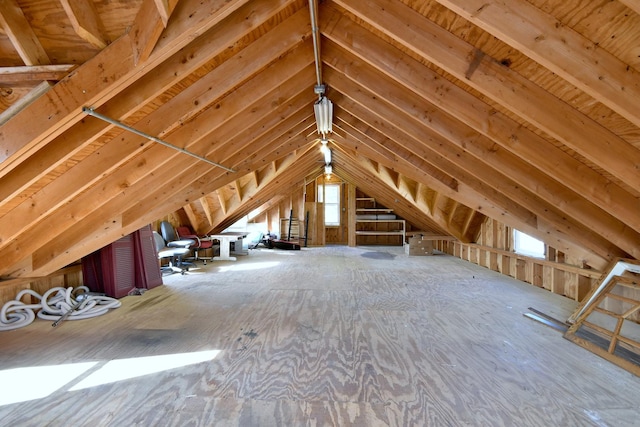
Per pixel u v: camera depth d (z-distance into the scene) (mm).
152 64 1441
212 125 2627
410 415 1642
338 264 6242
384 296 3912
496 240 5578
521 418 1628
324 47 2604
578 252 3205
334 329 2814
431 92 2158
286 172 6754
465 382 1966
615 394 1854
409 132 3062
